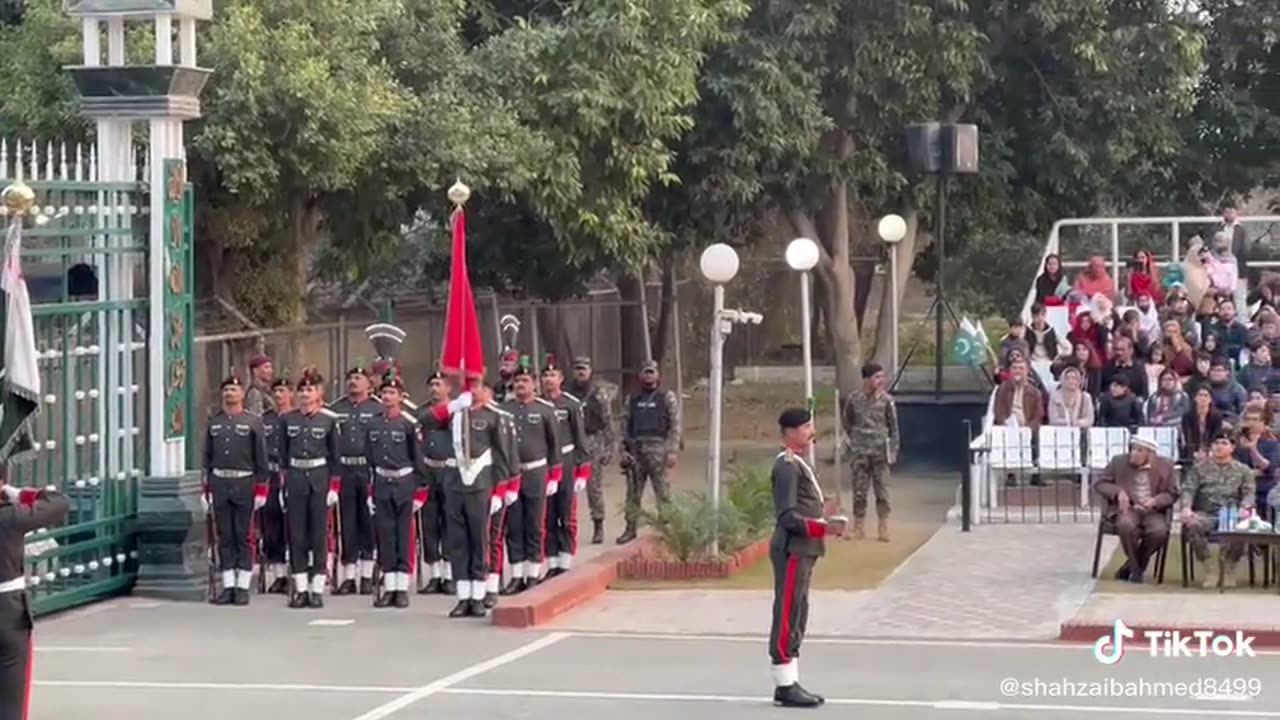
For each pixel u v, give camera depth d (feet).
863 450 69.87
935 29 92.84
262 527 61.00
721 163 90.84
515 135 76.48
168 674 47.01
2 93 69.67
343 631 53.83
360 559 60.70
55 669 47.67
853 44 92.84
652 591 60.08
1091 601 56.24
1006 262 123.75
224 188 69.92
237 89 65.31
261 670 47.52
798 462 43.01
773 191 96.84
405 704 43.06
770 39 90.79
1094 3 94.58
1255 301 90.84
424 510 61.00
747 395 128.16
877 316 127.54
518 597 56.24
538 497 60.95
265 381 65.41
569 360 107.76
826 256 99.86
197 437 66.23
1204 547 58.90
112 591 59.06
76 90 64.80
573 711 42.19
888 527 72.54
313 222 78.13
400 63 75.00
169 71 58.18
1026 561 64.64
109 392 58.18
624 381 112.98
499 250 91.45
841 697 43.78
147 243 59.06
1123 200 108.78
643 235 84.79
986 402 88.28
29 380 44.50
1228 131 106.63
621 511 72.43
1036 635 52.49
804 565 42.73
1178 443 71.72
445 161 73.46
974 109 98.37
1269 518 61.05
